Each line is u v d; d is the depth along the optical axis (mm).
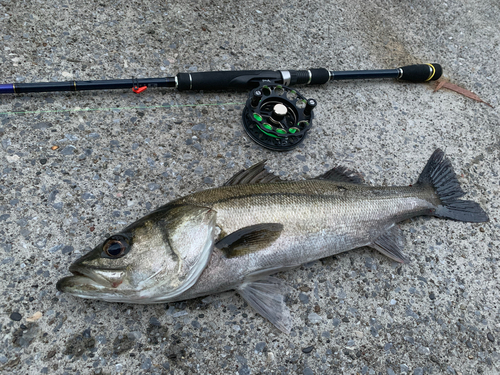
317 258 376
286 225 357
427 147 516
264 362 337
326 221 375
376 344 365
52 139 408
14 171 383
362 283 394
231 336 342
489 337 392
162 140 437
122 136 428
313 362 345
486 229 461
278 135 442
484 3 710
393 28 636
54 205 374
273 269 358
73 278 301
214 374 325
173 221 317
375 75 532
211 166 433
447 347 379
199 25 539
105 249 296
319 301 374
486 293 420
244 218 346
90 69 464
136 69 480
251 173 392
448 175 458
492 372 375
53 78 447
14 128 405
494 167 521
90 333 323
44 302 329
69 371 308
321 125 495
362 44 599
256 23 567
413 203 428
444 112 556
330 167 466
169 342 331
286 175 448
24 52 452
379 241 406
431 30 654
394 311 386
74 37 478
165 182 411
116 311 334
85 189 388
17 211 365
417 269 416
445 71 611
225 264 335
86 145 414
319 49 572
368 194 405
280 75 480
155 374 317
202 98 475
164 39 512
